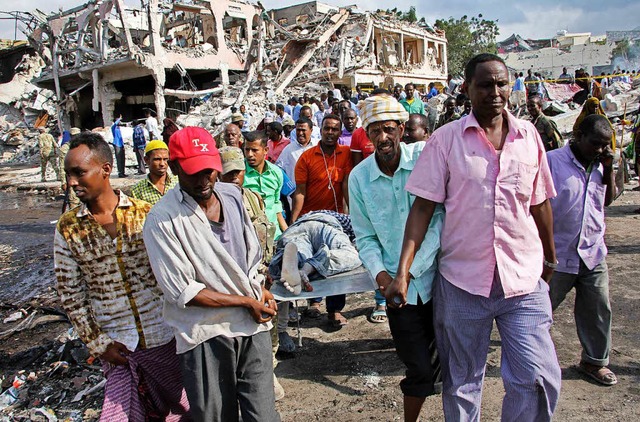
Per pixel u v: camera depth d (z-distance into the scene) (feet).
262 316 8.34
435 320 8.70
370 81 99.55
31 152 83.76
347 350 14.33
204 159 7.50
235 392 8.34
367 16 102.47
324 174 16.99
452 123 8.16
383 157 9.20
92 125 86.17
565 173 10.93
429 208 8.28
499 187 7.69
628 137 41.52
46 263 26.71
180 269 7.66
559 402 11.14
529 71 74.28
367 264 9.27
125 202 8.70
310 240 14.33
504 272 7.85
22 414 12.20
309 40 94.79
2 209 42.65
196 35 96.53
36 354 15.64
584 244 11.10
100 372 13.89
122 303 8.66
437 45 135.64
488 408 11.10
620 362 12.58
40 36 81.56
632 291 16.53
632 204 27.68
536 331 7.99
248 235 8.57
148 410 9.30
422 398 9.18
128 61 69.10
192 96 74.13
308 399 12.07
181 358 8.04
